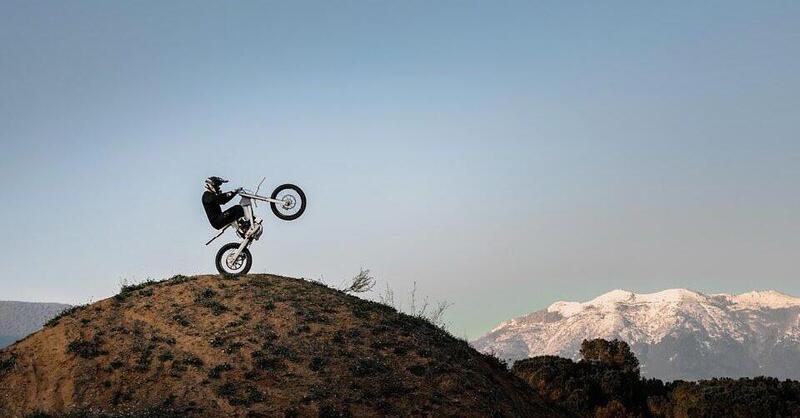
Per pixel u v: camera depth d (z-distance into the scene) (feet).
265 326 107.96
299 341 105.91
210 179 111.45
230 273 122.01
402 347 110.52
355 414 94.17
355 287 129.80
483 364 119.44
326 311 115.55
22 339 107.55
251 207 112.68
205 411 91.45
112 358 100.58
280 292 118.11
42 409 92.84
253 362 100.07
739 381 245.86
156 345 102.99
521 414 107.55
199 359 100.48
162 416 88.94
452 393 103.14
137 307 111.65
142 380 96.78
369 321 116.06
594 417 219.20
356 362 103.81
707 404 222.48
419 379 104.12
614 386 230.89
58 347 102.78
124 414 89.81
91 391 95.25
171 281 120.78
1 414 92.84
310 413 92.79
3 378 98.02
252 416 90.94
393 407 97.14
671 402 234.58
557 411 120.37
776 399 218.79
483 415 100.63
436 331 123.54
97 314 110.22
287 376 98.68
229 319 108.68
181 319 108.27
